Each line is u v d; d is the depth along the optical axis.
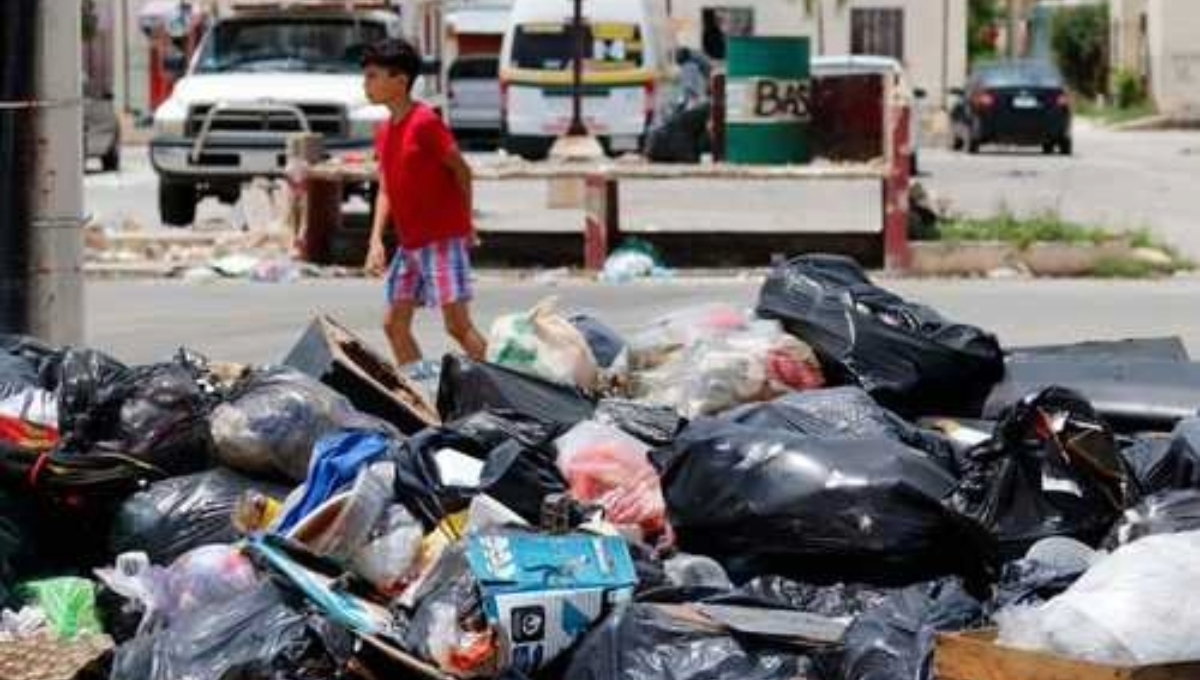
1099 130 66.12
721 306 11.35
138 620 8.23
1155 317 19.38
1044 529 8.20
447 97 45.91
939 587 8.16
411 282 13.77
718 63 44.22
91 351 9.95
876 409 9.15
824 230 26.42
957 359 9.95
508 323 10.64
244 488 8.90
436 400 10.29
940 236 24.08
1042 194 35.59
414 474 8.41
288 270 22.64
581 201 29.81
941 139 54.81
